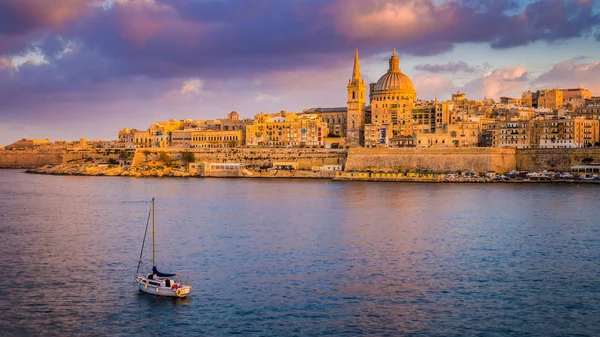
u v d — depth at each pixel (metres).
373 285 116.88
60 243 152.75
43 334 94.81
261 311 103.44
